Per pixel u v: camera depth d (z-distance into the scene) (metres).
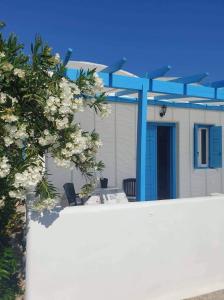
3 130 3.60
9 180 3.64
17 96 3.88
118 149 9.36
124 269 4.53
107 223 4.41
